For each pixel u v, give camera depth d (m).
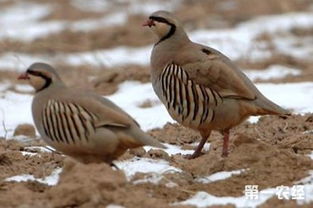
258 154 12.88
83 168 11.54
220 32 30.56
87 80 23.55
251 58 25.91
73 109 11.94
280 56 25.31
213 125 13.68
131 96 20.25
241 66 24.45
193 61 13.59
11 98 20.47
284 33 30.06
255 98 13.54
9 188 12.26
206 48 13.94
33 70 12.31
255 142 13.28
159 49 14.19
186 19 33.91
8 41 29.95
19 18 36.97
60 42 31.22
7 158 13.73
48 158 13.97
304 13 33.78
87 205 10.99
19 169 13.41
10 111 19.25
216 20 33.69
